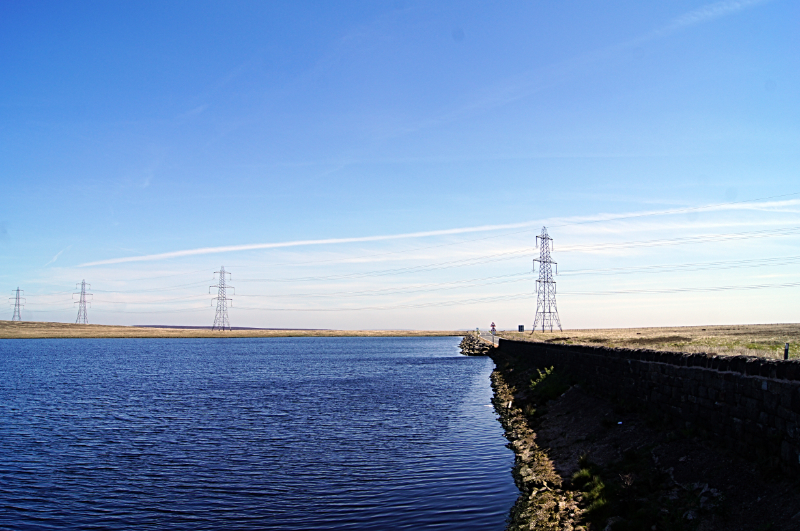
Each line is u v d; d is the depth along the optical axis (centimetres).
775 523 1181
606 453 2095
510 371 6016
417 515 1777
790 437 1323
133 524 1772
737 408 1596
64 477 2328
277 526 1722
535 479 2020
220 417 3872
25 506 1961
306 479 2230
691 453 1720
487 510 1800
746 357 1612
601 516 1545
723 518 1311
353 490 2066
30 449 2877
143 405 4575
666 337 6862
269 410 4181
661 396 2194
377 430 3269
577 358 3694
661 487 1609
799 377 1329
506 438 2952
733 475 1465
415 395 5031
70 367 9369
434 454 2616
